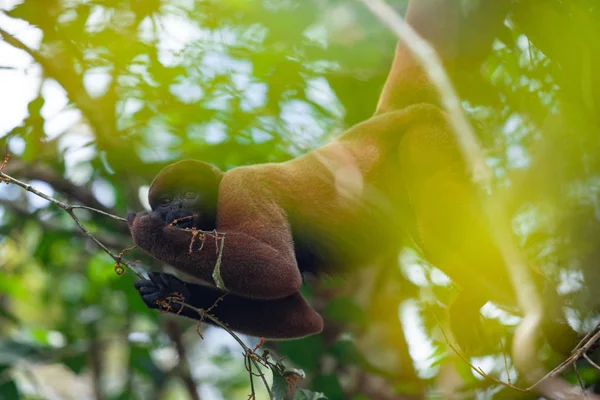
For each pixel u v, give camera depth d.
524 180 6.30
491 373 6.81
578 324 6.56
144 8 6.84
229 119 7.39
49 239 8.87
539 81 6.42
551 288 5.60
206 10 7.17
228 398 10.46
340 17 7.62
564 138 6.10
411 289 7.77
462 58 6.09
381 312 8.45
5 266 10.15
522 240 6.90
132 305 8.50
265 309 5.77
